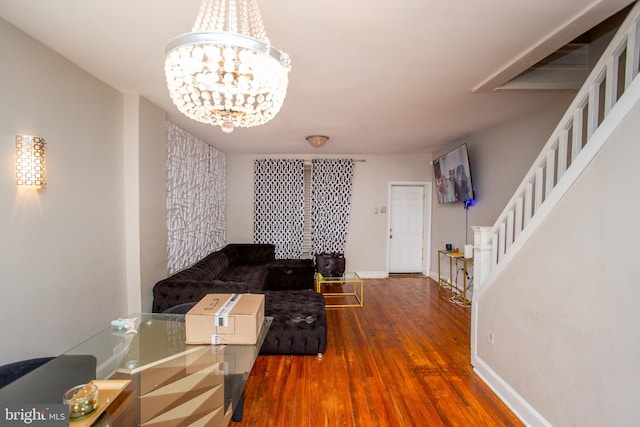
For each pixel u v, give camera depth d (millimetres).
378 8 1434
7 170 1610
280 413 1969
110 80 2307
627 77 1428
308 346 2701
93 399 1120
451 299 4414
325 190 5617
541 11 1471
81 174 2141
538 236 1848
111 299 2463
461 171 4199
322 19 1521
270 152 5438
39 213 1806
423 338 3109
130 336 1775
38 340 1807
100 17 1519
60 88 1940
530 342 1893
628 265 1300
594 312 1461
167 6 1426
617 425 1341
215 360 1534
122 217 2600
